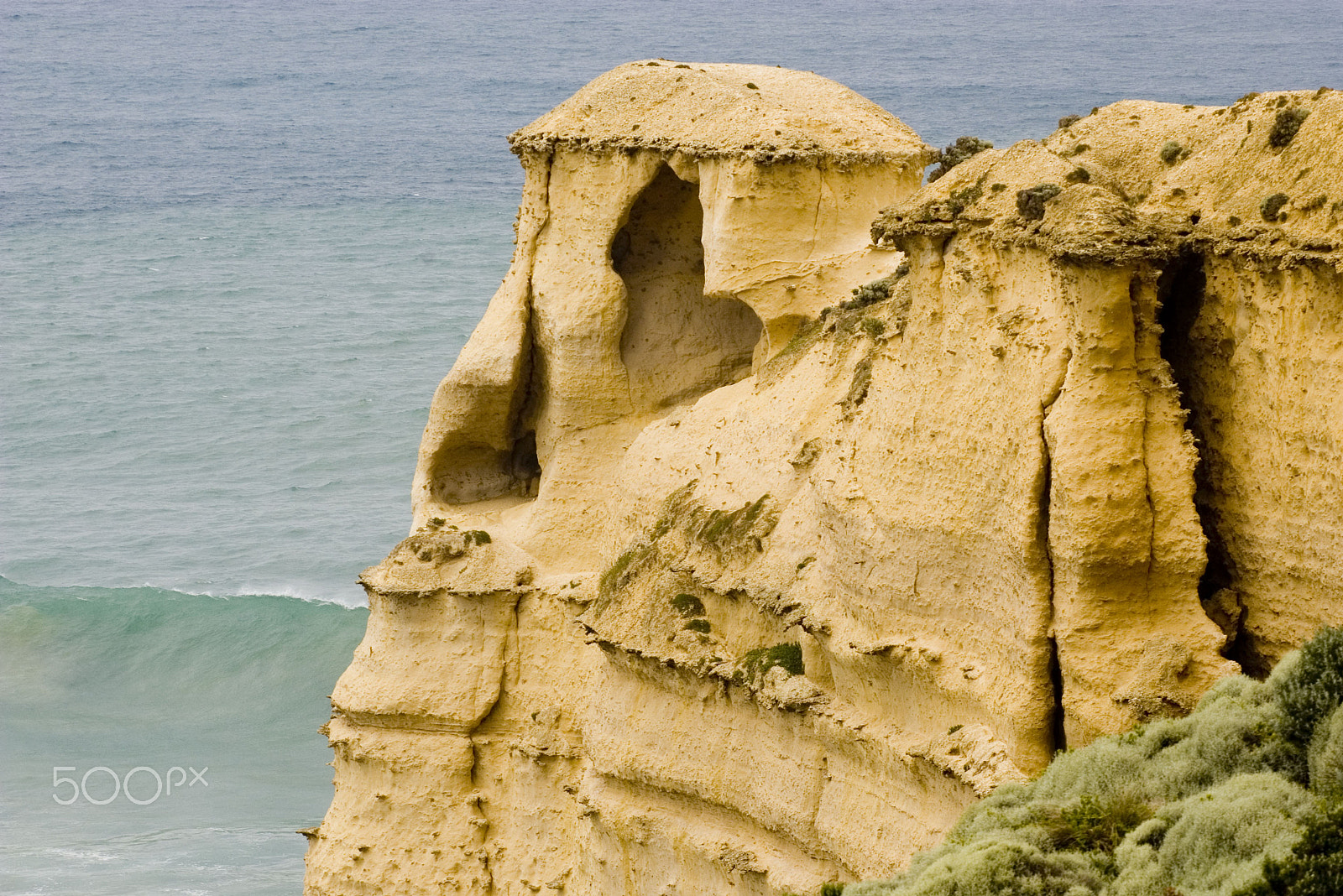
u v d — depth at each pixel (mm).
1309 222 45531
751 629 58500
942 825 49688
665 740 59938
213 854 92625
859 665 52594
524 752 68438
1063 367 47219
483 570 70312
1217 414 47406
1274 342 45969
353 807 71625
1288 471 45719
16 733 109125
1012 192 49781
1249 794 41594
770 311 66188
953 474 50094
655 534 62844
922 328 51406
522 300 72250
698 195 71312
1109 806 44062
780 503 59500
